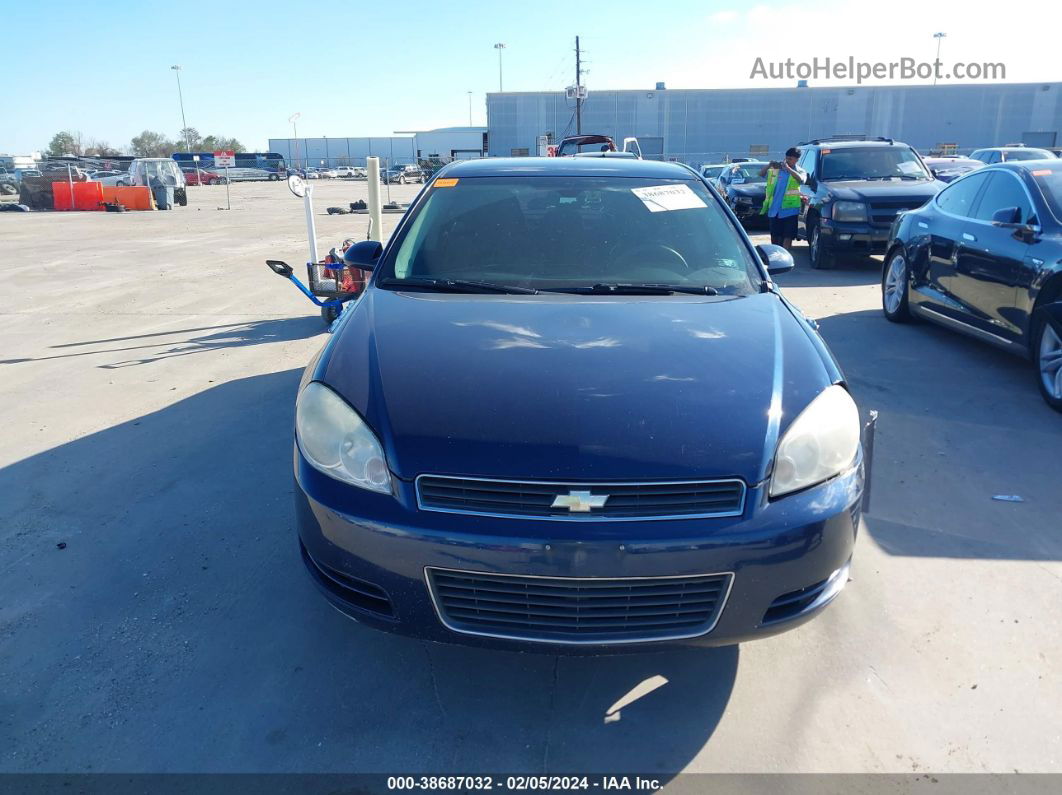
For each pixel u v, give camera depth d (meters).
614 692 2.58
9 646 2.80
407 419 2.37
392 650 2.78
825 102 49.00
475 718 2.47
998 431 4.70
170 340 7.11
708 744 2.36
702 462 2.23
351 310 3.22
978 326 5.94
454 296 3.26
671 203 3.87
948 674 2.65
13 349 6.88
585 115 50.19
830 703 2.52
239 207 29.00
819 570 2.33
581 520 2.18
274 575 3.24
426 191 4.02
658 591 2.22
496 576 2.21
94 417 5.07
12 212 27.48
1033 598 3.05
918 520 3.64
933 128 48.50
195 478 4.13
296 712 2.49
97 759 2.30
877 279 10.05
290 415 5.03
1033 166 5.88
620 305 3.11
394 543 2.25
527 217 3.75
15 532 3.59
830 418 2.45
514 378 2.50
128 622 2.94
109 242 15.72
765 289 3.41
